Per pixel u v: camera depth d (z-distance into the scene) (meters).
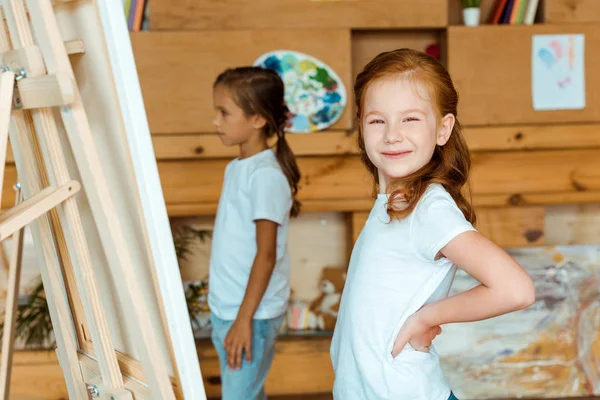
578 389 2.90
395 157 1.31
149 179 1.06
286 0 2.89
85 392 1.38
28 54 1.03
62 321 1.35
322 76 2.91
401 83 1.30
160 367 1.11
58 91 1.00
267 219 1.99
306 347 2.89
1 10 1.14
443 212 1.25
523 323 2.88
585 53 2.99
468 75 2.96
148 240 1.08
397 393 1.31
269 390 2.90
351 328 1.35
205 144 2.90
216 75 2.89
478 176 3.03
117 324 1.28
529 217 3.00
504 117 2.98
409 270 1.30
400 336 1.29
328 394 2.91
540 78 2.98
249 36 2.88
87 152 1.03
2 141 1.04
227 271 2.06
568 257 2.92
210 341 2.90
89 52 1.06
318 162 2.97
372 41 3.08
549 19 2.98
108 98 1.06
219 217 2.12
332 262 3.13
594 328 2.91
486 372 2.87
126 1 2.86
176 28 2.88
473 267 1.20
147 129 1.05
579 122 3.01
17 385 2.83
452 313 1.24
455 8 3.09
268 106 2.10
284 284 2.11
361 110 1.38
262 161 2.06
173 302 1.10
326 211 3.09
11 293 1.39
